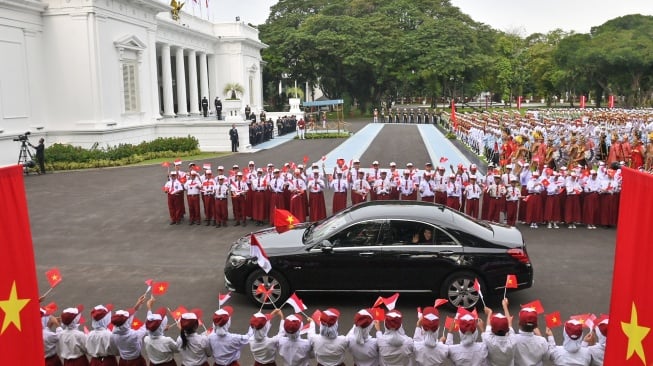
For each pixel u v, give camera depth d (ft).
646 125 118.01
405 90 252.42
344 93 248.73
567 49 260.01
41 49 98.02
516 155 72.59
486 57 233.55
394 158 99.45
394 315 19.49
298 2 253.85
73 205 61.46
